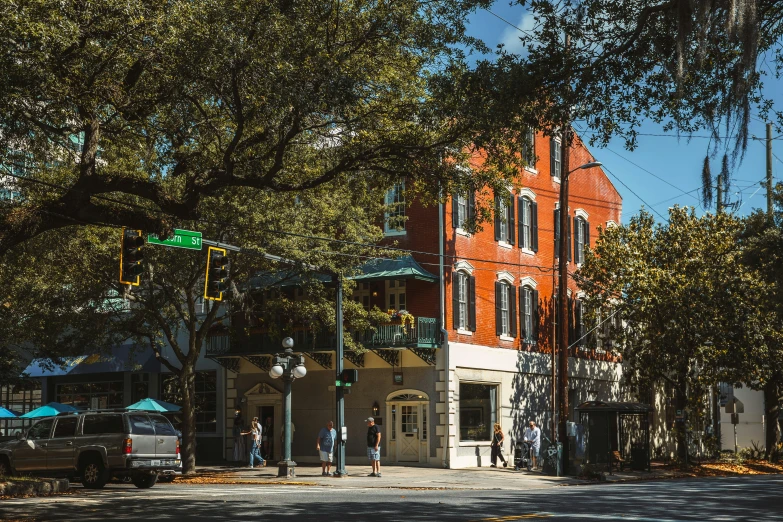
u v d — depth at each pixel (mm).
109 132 19297
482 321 36062
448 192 19391
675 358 36000
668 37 13398
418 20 17797
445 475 29469
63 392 43656
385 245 35156
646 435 33656
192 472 31031
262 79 16656
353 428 35812
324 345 35219
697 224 36281
